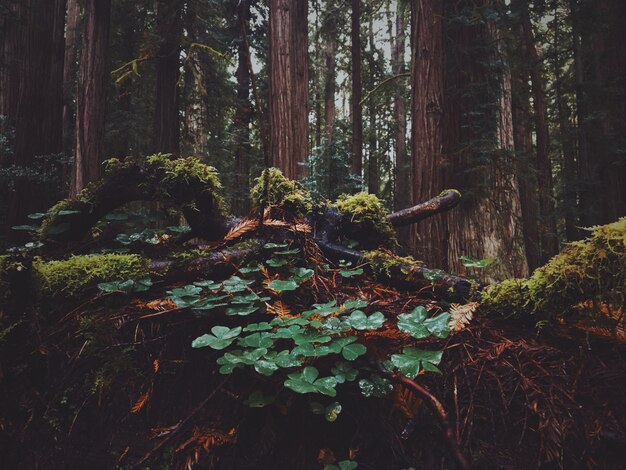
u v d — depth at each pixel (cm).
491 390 111
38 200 645
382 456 110
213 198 195
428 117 525
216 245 184
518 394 109
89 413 133
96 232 212
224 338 120
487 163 571
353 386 118
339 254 184
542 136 956
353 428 117
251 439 123
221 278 170
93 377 136
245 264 172
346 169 737
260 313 147
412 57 551
